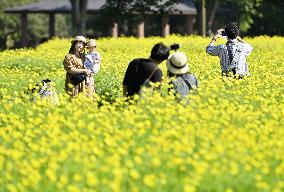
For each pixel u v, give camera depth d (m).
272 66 44.47
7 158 18.19
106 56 57.34
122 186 15.34
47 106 25.09
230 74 30.17
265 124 21.94
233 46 30.48
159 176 15.62
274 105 25.20
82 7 106.38
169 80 23.42
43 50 66.94
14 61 54.16
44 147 18.50
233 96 27.08
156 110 21.62
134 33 130.12
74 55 29.30
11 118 23.08
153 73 22.77
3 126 23.41
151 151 17.08
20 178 16.31
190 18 124.50
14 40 143.62
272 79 33.38
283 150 18.16
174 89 23.30
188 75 23.56
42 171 16.92
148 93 22.39
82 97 24.81
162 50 22.75
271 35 127.62
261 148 18.05
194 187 14.71
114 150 17.56
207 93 25.97
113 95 32.28
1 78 39.94
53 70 49.94
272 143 18.59
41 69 50.50
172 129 19.59
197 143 18.89
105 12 107.50
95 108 25.09
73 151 18.05
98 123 21.73
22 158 18.41
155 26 124.44
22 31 122.94
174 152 17.02
